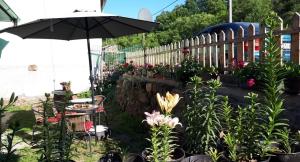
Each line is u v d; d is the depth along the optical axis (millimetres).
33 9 13695
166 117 2602
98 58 15945
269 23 2957
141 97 8602
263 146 2707
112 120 8656
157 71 8523
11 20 10062
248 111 2918
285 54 4855
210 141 3143
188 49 7945
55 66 14094
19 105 12055
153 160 2748
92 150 5770
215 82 3318
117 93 11984
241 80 4844
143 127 7395
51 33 7391
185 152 3141
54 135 3295
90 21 7055
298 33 4547
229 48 6168
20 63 13500
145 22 6719
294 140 2838
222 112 3318
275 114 2715
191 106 3449
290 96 3859
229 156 2795
